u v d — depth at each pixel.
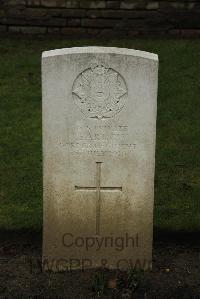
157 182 7.35
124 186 5.66
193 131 8.54
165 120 8.80
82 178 5.62
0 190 7.14
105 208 5.73
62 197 5.67
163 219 6.66
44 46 11.27
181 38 11.66
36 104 9.16
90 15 11.63
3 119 8.75
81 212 5.73
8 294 5.57
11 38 11.60
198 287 5.71
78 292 5.60
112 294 5.55
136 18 11.64
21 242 6.40
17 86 9.69
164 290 5.64
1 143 8.15
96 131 5.49
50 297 5.52
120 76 5.36
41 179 7.36
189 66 10.35
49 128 5.46
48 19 11.65
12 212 6.74
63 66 5.31
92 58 5.31
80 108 5.42
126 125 5.48
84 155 5.55
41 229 6.52
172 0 11.57
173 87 9.67
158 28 11.65
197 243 6.42
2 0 11.50
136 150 5.55
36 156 7.87
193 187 7.25
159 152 8.02
